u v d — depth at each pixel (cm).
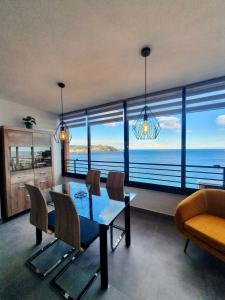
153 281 139
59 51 166
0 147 263
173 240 199
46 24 130
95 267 156
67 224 137
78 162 427
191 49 164
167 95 266
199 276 143
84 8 117
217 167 244
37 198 164
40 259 168
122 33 141
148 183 282
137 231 221
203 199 190
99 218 146
